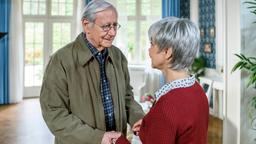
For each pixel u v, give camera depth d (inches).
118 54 68.1
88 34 59.1
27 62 289.3
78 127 57.4
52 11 292.0
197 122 44.3
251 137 110.7
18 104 262.1
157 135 42.7
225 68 112.4
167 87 46.0
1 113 230.2
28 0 284.0
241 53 105.7
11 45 262.7
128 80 71.2
